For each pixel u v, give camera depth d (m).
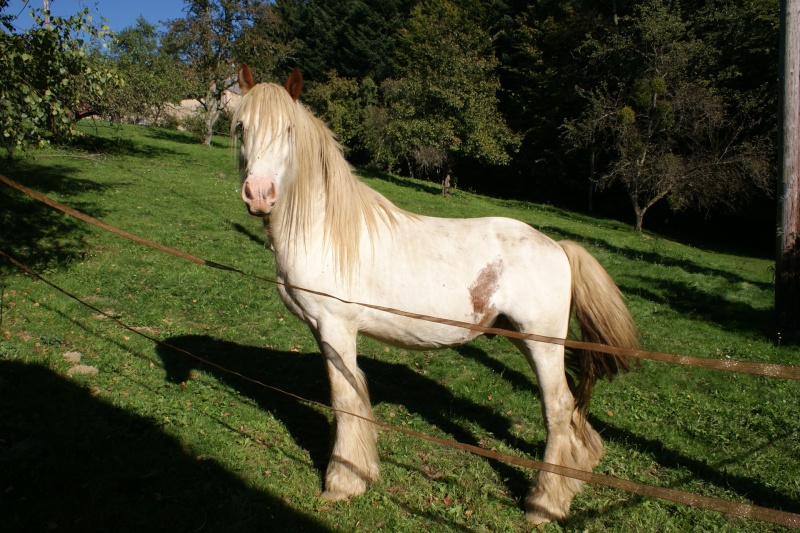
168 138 27.64
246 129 3.08
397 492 3.51
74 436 3.61
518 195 32.34
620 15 26.92
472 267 3.36
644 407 4.99
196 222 11.40
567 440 3.41
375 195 3.57
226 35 27.89
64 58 5.75
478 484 3.65
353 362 3.41
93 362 4.79
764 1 20.20
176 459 3.53
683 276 11.02
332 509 3.28
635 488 1.88
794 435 4.48
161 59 25.31
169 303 6.66
